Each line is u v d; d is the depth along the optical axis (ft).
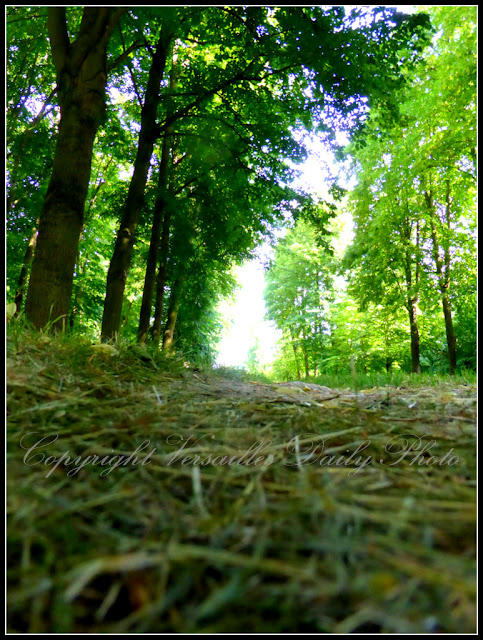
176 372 11.88
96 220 50.88
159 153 36.24
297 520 2.28
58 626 1.62
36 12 24.82
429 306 39.99
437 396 9.49
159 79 24.21
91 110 14.67
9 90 31.12
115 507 2.51
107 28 14.64
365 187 44.55
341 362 61.11
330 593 1.68
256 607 1.73
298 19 20.31
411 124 35.63
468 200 38.60
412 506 2.50
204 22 24.67
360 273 46.47
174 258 30.86
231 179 28.32
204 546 2.11
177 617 1.68
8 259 40.16
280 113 28.50
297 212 29.30
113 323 20.79
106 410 4.73
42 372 5.61
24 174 32.14
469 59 31.22
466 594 1.66
